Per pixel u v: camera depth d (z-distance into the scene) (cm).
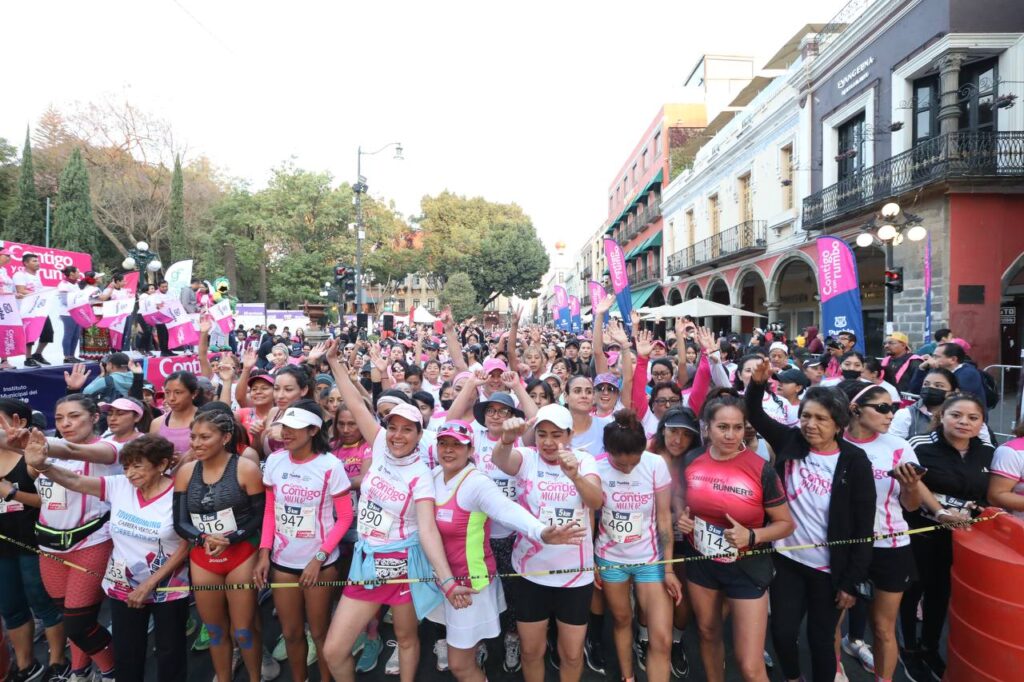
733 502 310
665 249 3175
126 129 3244
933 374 482
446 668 387
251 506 338
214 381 702
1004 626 287
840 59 1523
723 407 315
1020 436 362
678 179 2866
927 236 1145
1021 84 1152
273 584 326
